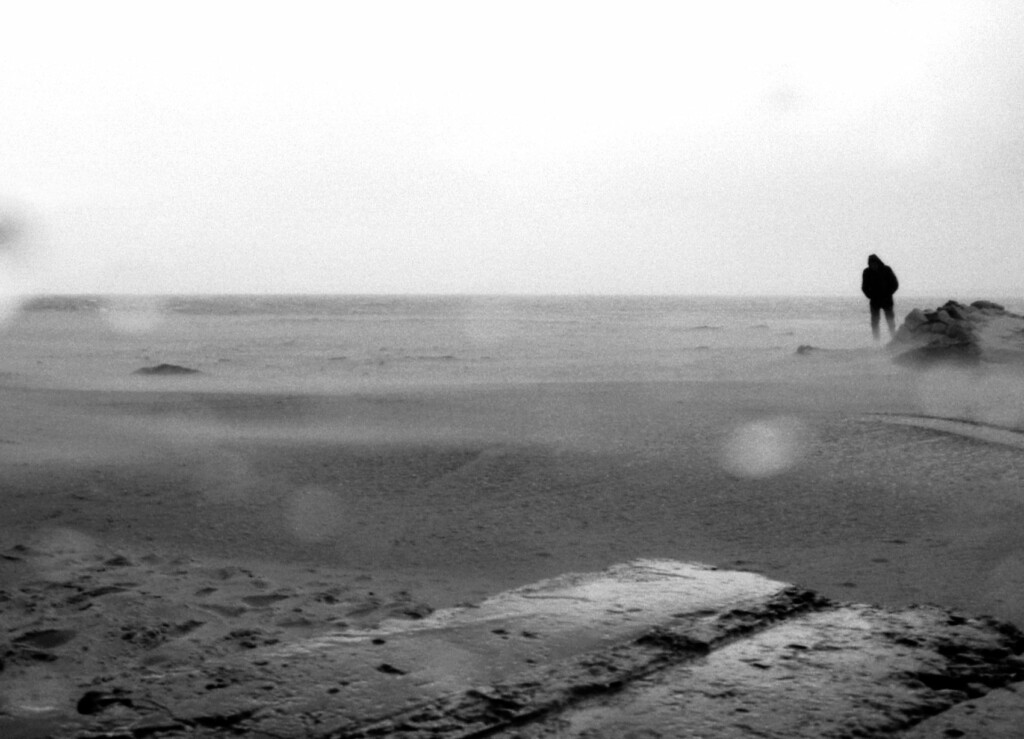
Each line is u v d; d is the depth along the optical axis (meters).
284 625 4.15
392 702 2.66
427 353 29.80
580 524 6.37
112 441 10.02
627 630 3.22
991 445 8.70
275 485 7.71
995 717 2.54
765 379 15.99
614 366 22.69
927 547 5.50
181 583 4.90
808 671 2.86
